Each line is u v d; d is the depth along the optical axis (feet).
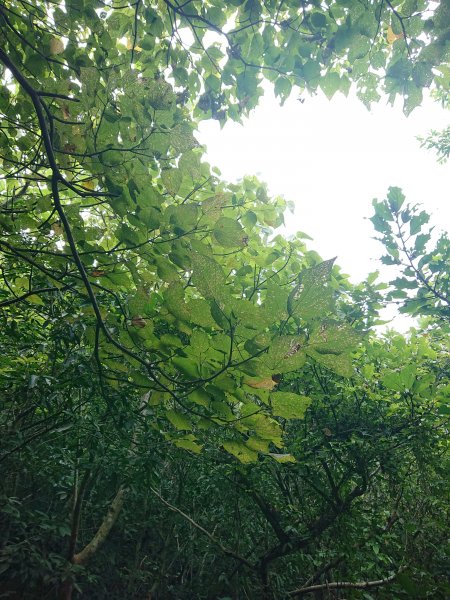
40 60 9.17
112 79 6.17
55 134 8.59
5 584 21.27
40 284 12.44
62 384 14.55
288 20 8.30
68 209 8.84
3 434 18.04
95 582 22.48
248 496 20.35
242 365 4.59
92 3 8.79
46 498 24.35
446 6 6.44
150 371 6.06
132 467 17.39
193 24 9.51
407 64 7.35
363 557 18.40
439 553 19.72
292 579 23.95
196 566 26.89
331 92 8.54
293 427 19.85
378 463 19.33
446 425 16.92
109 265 7.36
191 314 4.95
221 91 9.75
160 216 6.16
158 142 6.38
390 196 10.53
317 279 3.80
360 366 17.97
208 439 17.97
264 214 10.41
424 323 17.29
